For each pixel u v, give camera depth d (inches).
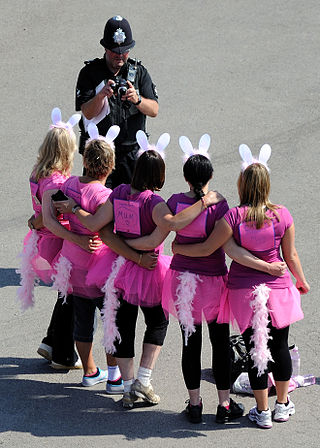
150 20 1820.9
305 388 796.0
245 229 707.4
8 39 1769.2
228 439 720.3
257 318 706.8
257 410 737.6
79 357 872.9
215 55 1665.8
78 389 817.5
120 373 804.0
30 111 1502.2
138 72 966.4
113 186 990.4
